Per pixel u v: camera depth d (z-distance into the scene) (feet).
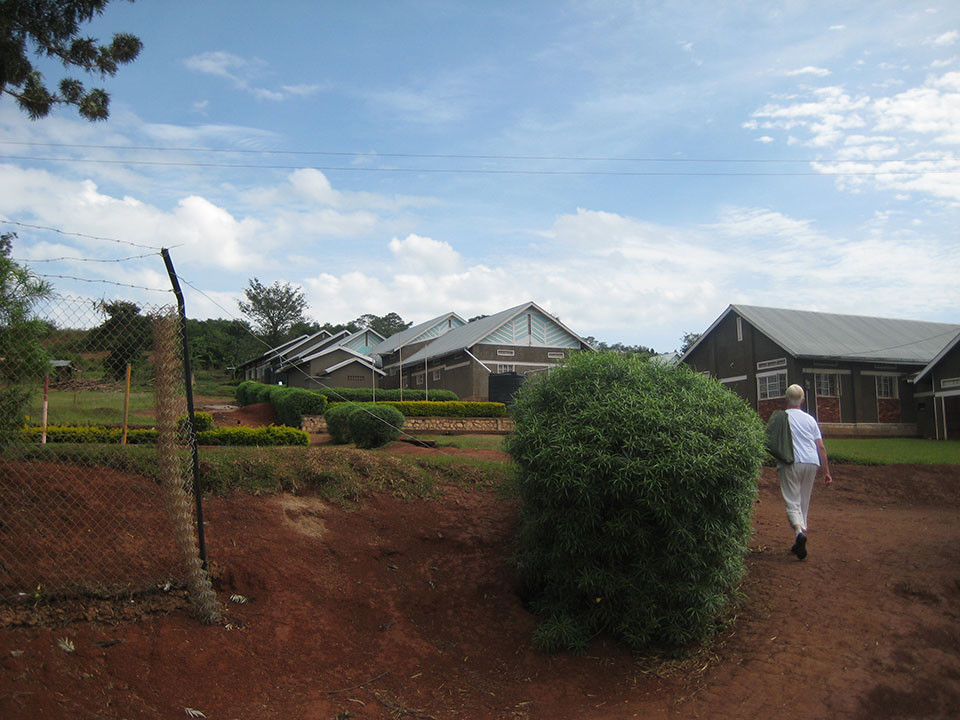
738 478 19.90
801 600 20.93
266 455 26.55
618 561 20.26
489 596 22.48
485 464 30.32
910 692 16.10
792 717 15.75
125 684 15.25
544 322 119.85
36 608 16.78
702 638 19.62
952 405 81.71
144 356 20.07
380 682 17.69
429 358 123.85
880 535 26.05
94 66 37.83
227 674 16.52
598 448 19.74
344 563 22.21
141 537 20.36
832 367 86.43
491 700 17.58
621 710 16.83
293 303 269.64
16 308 19.72
